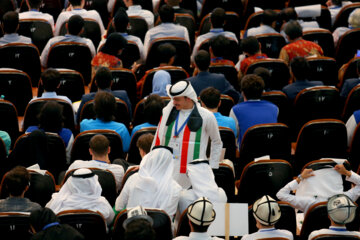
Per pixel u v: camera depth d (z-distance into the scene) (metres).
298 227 23.69
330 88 30.20
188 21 44.12
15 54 36.28
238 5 47.84
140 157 27.23
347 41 39.84
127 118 30.41
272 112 28.45
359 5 44.19
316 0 46.06
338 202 19.39
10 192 21.02
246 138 26.72
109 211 21.34
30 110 29.64
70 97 33.91
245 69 35.94
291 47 37.59
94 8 48.47
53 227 17.73
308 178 22.61
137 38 39.53
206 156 24.69
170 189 20.89
